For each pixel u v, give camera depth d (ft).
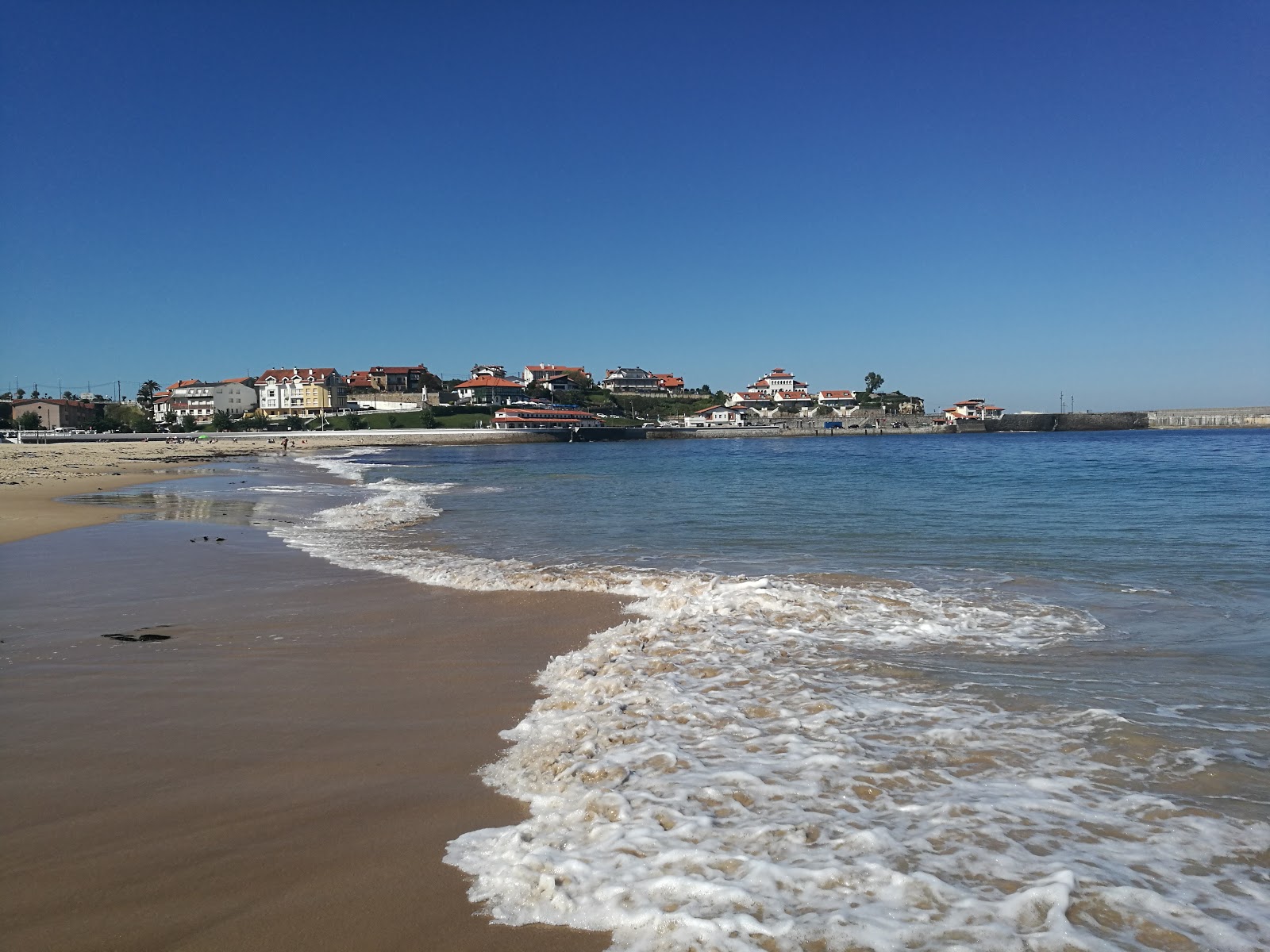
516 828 14.44
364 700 22.39
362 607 34.86
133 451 277.44
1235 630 29.32
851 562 45.65
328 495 104.47
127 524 68.69
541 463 214.90
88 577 42.42
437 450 358.23
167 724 20.53
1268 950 10.64
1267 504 74.84
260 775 17.24
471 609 34.32
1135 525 59.88
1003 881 12.36
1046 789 15.71
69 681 24.17
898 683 22.86
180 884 12.92
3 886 12.92
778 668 24.44
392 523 69.21
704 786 15.85
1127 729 18.93
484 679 24.32
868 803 15.08
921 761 17.12
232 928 11.71
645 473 156.56
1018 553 47.98
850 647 27.12
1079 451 235.40
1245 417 581.12
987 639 28.19
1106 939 10.89
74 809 15.66
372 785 16.69
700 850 13.35
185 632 30.35
